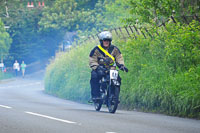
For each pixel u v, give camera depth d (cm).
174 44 3556
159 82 3547
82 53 5919
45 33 15700
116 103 3155
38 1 15962
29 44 16625
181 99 3219
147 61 4044
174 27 3847
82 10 14188
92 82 3362
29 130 2012
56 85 6719
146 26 4612
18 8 16188
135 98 3812
